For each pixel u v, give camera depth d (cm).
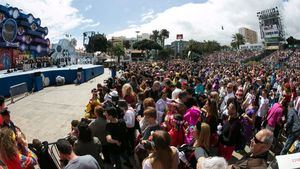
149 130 605
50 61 4466
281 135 971
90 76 3562
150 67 3078
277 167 289
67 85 2889
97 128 650
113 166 671
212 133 651
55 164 550
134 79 1292
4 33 3897
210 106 668
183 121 611
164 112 823
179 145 588
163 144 424
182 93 758
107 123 639
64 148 430
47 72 2842
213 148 658
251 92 1096
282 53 8962
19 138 503
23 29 4881
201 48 13238
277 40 10219
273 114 877
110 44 10006
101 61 6725
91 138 535
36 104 1817
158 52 10781
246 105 1020
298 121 805
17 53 4528
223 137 671
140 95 891
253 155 403
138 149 609
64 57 4838
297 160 278
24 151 499
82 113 1554
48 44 6372
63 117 1452
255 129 977
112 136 631
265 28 10500
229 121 683
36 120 1387
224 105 983
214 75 1923
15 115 1491
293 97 1063
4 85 2022
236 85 1186
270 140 392
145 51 11150
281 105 893
